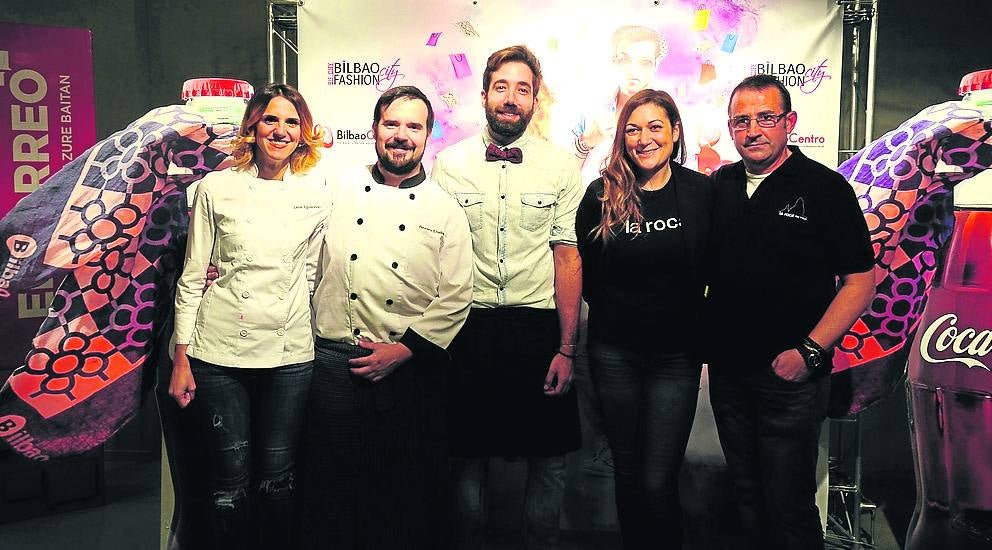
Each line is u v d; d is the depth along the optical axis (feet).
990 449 8.46
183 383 7.30
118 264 8.92
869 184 9.11
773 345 7.16
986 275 8.54
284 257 7.25
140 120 8.98
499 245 7.82
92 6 12.23
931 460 8.95
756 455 7.56
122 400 9.12
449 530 8.07
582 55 9.41
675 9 9.34
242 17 12.13
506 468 10.07
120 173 8.81
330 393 7.55
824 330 6.97
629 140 7.48
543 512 8.07
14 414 8.96
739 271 7.23
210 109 8.99
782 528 7.30
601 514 9.89
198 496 8.09
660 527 7.66
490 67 7.82
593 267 7.80
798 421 7.18
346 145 9.61
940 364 8.80
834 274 7.27
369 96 9.55
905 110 11.62
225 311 7.22
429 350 7.58
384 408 7.57
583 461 9.85
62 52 11.00
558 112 9.48
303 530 7.63
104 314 8.96
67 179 8.88
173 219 8.93
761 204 7.18
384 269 7.46
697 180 7.64
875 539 9.86
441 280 7.62
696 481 9.80
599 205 7.70
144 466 12.46
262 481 7.52
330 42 9.53
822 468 9.71
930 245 9.06
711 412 9.74
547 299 7.96
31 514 10.51
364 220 7.50
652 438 7.64
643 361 7.58
